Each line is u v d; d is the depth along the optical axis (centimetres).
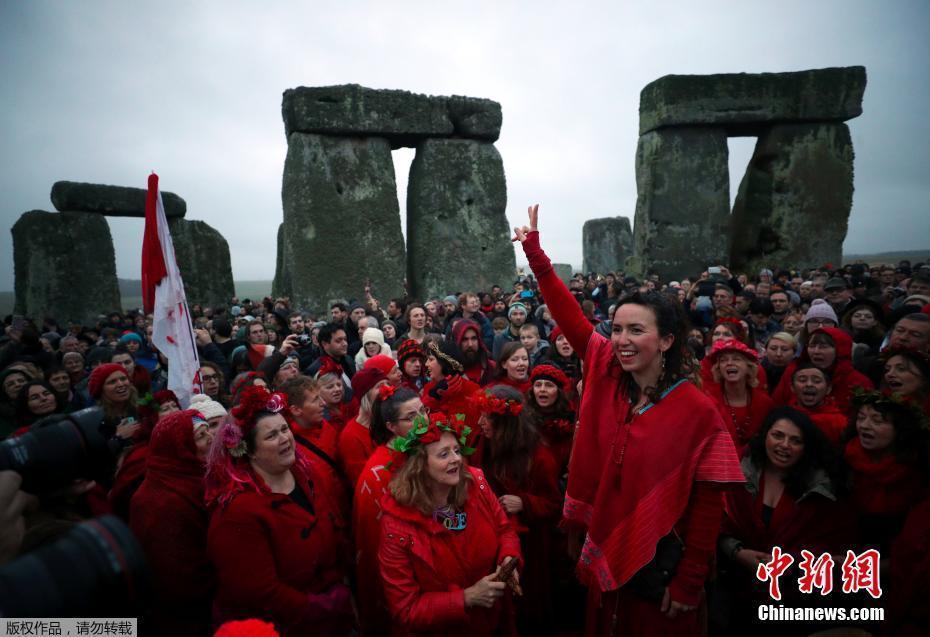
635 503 183
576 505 204
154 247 343
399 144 1341
